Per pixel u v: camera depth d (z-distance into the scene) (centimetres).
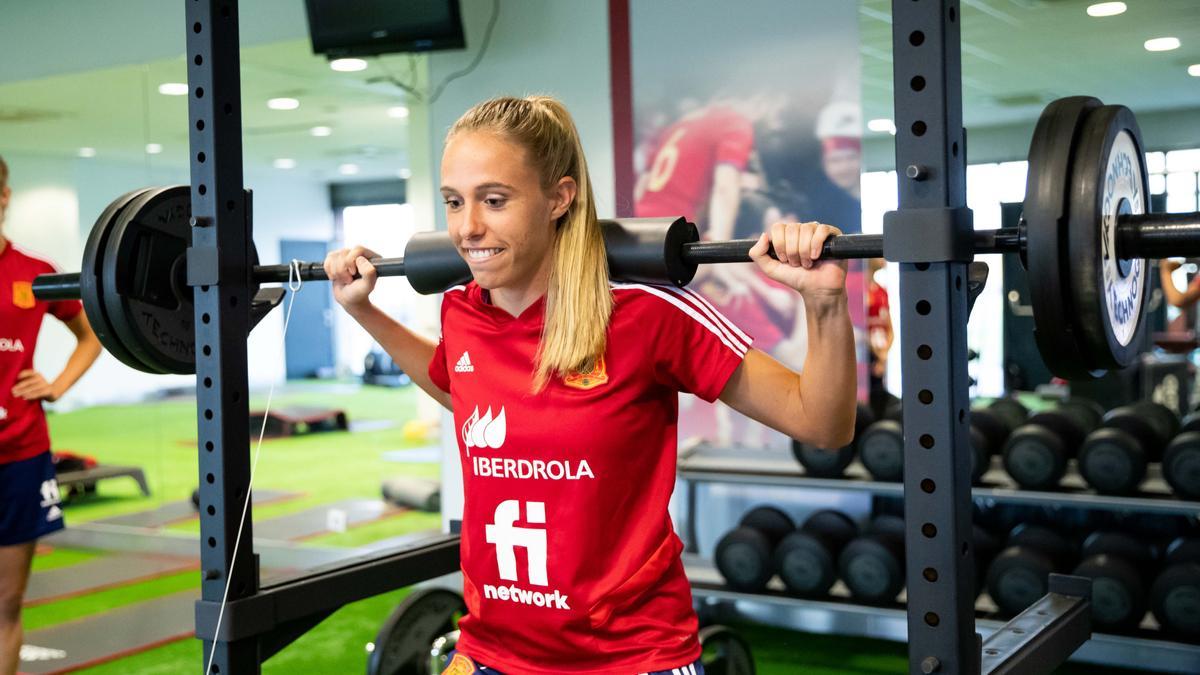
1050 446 321
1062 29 348
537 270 131
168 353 173
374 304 168
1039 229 113
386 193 534
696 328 128
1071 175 114
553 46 396
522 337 132
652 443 130
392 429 586
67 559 503
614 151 387
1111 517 359
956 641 115
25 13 494
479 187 124
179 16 459
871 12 347
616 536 129
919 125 114
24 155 496
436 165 424
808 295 120
